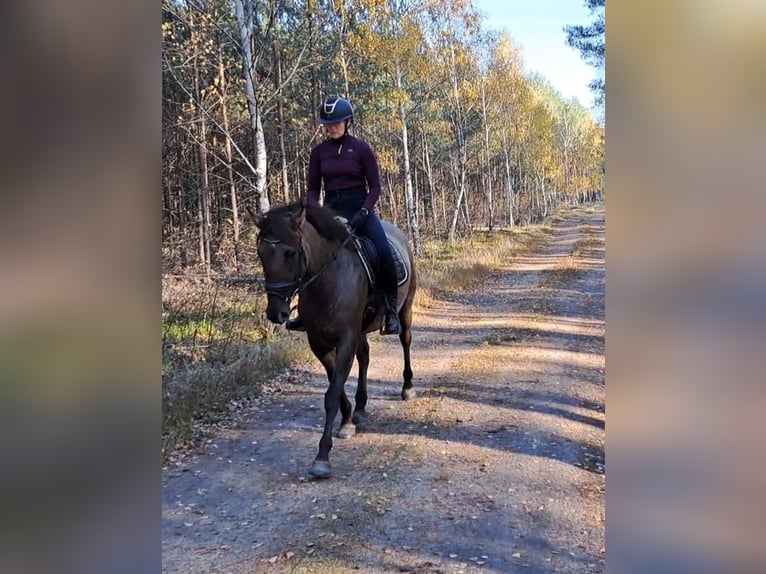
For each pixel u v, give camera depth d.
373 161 5.03
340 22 15.39
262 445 5.04
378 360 7.88
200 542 3.48
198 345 7.59
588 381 6.68
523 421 5.39
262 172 9.29
